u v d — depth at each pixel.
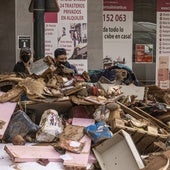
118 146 5.24
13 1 12.94
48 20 12.52
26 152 5.21
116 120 6.02
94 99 6.39
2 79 6.66
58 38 12.62
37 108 6.30
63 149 5.27
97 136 5.43
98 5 13.21
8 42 13.13
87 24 13.01
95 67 13.30
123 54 15.07
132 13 15.03
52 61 7.23
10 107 6.07
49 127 5.82
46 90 6.32
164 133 6.50
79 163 4.95
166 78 15.42
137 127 6.16
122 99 7.13
